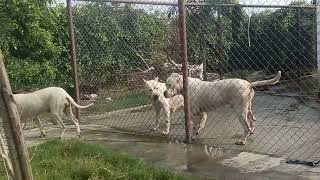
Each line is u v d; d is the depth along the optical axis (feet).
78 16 29.43
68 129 25.35
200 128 22.79
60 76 35.27
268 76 38.45
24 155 6.71
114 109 30.66
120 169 15.97
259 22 37.35
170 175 15.17
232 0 33.50
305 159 17.40
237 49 36.19
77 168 15.76
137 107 31.04
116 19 32.24
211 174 15.75
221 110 29.09
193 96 21.44
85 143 19.04
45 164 16.60
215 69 36.01
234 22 34.68
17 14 29.68
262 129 23.90
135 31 33.30
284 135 22.15
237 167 16.55
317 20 33.19
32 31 30.63
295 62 37.42
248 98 20.67
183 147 20.17
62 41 35.63
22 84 31.14
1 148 7.89
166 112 23.27
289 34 37.88
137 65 33.99
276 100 33.76
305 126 24.17
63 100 22.25
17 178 6.77
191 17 32.09
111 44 32.42
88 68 30.71
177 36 31.76
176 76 22.85
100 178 15.11
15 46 29.30
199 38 32.63
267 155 18.21
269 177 15.10
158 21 32.60
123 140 22.06
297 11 38.37
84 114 29.27
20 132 6.64
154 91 23.39
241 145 20.29
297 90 36.01
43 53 32.35
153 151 19.53
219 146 20.16
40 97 21.85
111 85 33.22
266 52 37.19
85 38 30.07
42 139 22.76
